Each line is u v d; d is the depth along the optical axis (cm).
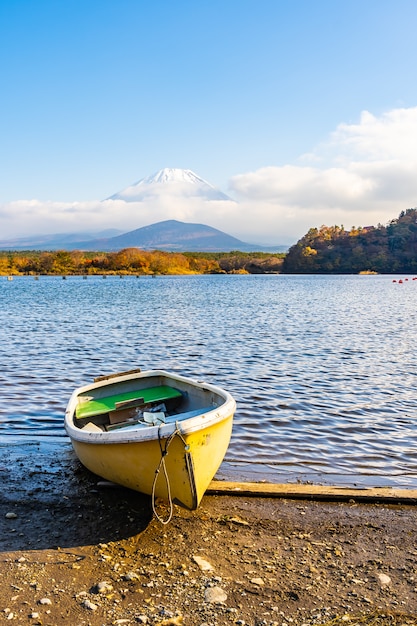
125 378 1013
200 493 665
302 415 1206
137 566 552
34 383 1512
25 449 928
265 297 6275
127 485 708
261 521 663
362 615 473
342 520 669
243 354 2083
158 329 2939
